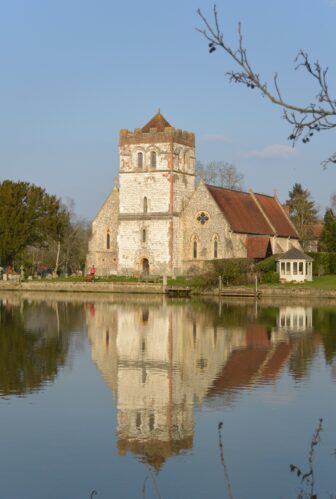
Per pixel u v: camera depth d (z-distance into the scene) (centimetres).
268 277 10262
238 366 4272
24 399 3494
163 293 10200
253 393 3566
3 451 2731
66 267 14988
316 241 13888
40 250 15600
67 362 4469
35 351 4894
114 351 4891
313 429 2953
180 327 6203
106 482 2428
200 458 2641
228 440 2828
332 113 1249
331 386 3691
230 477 2448
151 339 5466
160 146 11019
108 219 11756
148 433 2933
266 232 11488
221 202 11031
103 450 2736
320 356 4588
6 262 12238
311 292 9425
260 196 12362
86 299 9588
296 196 14762
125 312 7625
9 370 4203
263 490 2336
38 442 2834
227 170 14600
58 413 3234
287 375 3988
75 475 2492
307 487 2359
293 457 2638
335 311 7606
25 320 6831
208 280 9981
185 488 2370
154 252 11050
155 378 3962
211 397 3503
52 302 9075
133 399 3475
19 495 2319
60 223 12106
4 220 11675
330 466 2536
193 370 4169
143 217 11112
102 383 3841
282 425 3014
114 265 11762
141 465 2581
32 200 11894
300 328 6056
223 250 10694
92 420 3122
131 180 11212
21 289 11338
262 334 5688
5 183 11888
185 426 3023
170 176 10962
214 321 6669
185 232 11025
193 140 11494
